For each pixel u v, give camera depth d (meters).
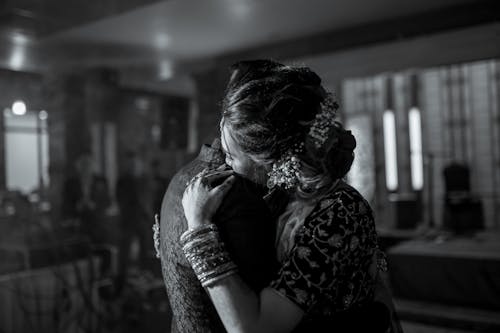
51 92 7.93
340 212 0.84
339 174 0.90
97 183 6.68
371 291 0.93
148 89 9.86
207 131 7.25
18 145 9.60
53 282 3.37
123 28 5.64
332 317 0.85
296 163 0.86
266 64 0.90
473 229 6.75
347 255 0.83
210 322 0.84
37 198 7.27
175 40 6.26
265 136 0.83
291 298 0.79
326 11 5.23
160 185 6.21
